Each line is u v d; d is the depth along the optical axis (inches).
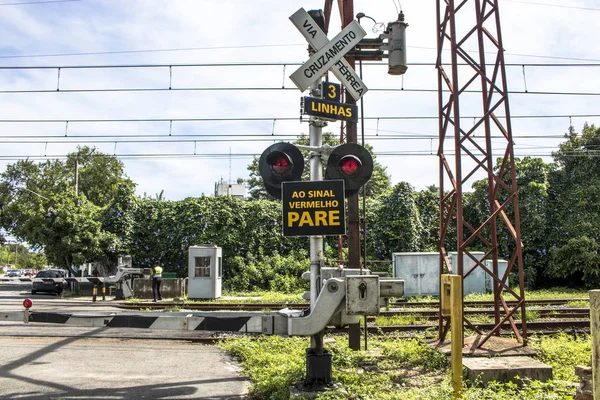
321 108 265.4
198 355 382.6
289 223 251.8
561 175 1251.2
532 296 868.0
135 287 879.7
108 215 1144.8
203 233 1134.4
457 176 384.5
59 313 281.6
